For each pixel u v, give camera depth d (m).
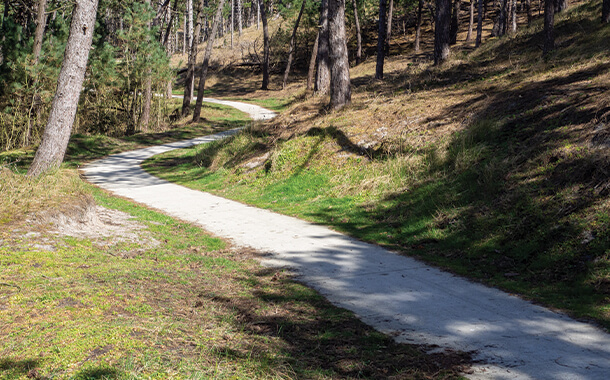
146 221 9.50
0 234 6.00
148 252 7.00
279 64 61.25
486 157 10.16
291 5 53.41
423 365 3.70
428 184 10.25
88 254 6.11
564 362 3.78
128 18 32.19
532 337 4.34
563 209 7.29
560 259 6.42
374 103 16.72
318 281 6.19
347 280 6.24
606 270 5.82
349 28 57.31
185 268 6.37
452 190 9.54
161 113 37.59
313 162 13.83
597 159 7.70
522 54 17.41
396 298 5.54
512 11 39.06
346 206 10.73
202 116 38.12
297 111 19.59
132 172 18.81
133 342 3.40
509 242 7.28
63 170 9.82
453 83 16.45
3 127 23.70
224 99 51.06
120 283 4.96
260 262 7.09
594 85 10.72
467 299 5.52
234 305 4.97
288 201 12.01
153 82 34.38
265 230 9.31
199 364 3.24
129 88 32.91
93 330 3.53
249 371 3.25
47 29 25.89
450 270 6.74
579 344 4.16
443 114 13.34
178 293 5.06
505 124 11.07
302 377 3.32
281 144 15.88
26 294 4.23
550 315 4.95
